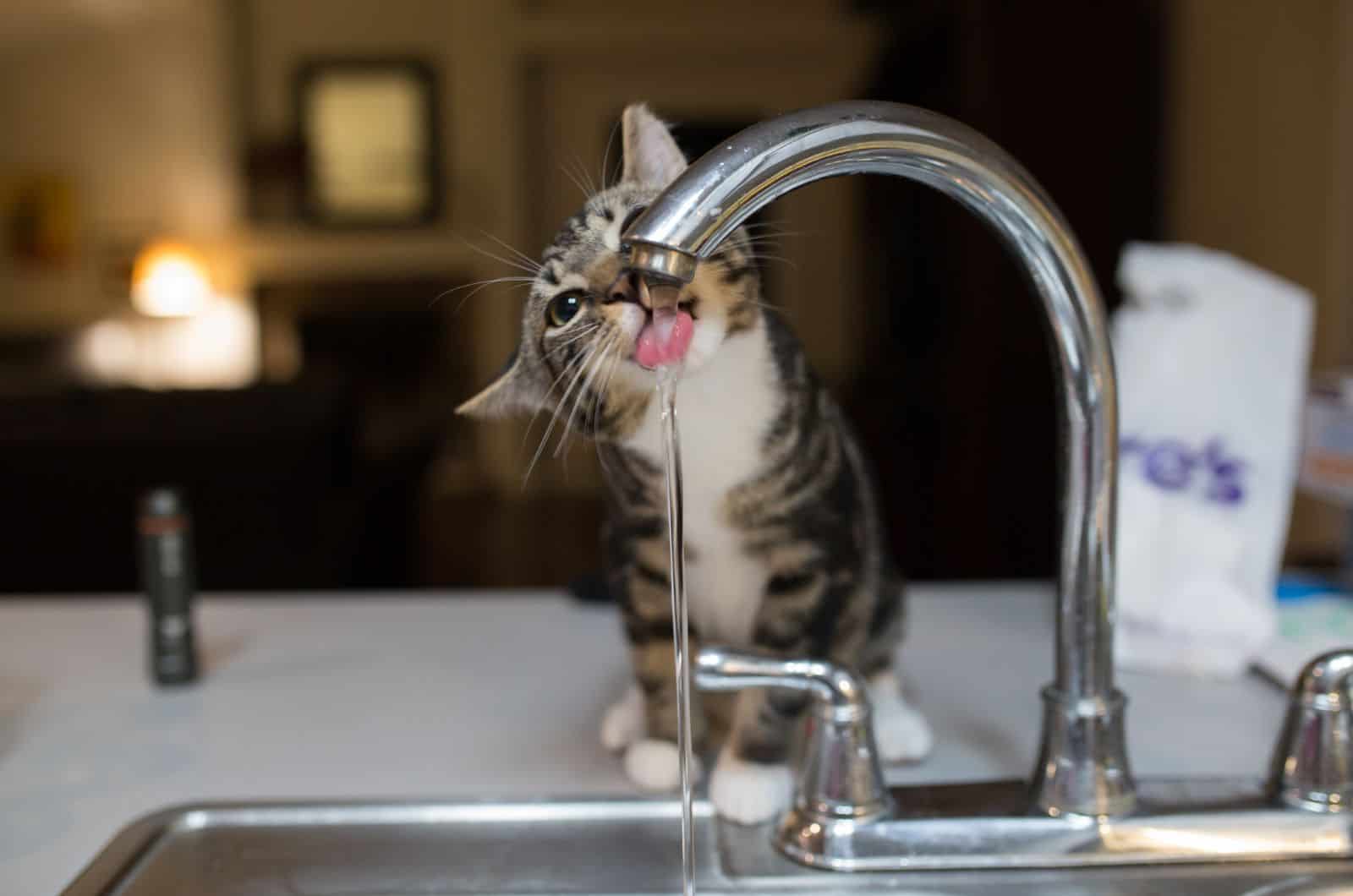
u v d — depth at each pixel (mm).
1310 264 2488
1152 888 595
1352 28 2346
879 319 5410
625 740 762
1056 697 627
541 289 642
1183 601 877
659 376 553
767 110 6008
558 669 929
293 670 935
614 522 717
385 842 654
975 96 3295
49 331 5809
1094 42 3182
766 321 648
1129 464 911
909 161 527
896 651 797
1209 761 725
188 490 2480
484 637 1014
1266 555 896
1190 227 3102
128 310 5879
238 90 5789
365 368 5914
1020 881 599
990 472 3475
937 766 722
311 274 5883
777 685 614
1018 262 588
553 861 633
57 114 5801
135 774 738
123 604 1146
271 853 645
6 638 1031
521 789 706
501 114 5820
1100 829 619
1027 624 1024
